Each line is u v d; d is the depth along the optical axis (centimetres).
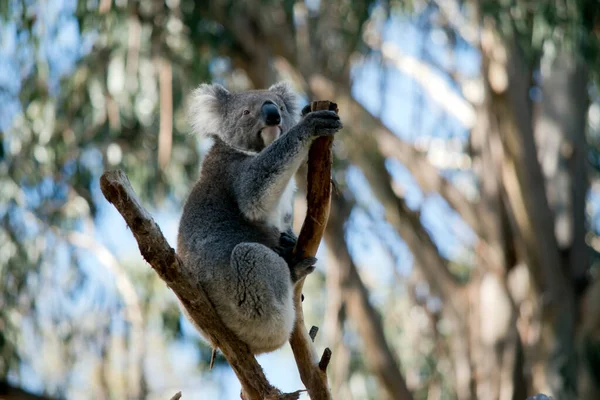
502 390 1521
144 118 1455
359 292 1561
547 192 1609
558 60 1550
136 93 1398
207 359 1520
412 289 1678
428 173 1562
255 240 745
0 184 1423
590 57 1287
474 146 1567
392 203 1599
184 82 1427
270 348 704
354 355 1688
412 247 1608
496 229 1538
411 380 1691
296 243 698
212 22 1467
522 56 1439
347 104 1541
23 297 1398
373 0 1413
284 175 690
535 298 1523
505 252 1546
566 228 1573
